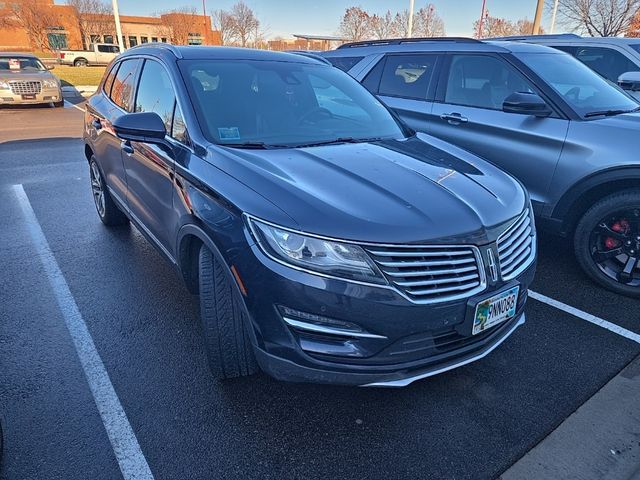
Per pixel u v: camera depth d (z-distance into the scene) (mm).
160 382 2705
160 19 43219
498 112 4316
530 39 7312
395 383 2145
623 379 2781
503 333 2490
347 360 2086
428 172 2639
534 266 2572
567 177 3736
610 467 2203
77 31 39594
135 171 3537
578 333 3234
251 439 2334
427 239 2078
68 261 4195
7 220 5215
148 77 3586
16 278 3871
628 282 3658
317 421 2451
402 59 5336
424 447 2305
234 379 2736
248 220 2162
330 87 3650
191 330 3197
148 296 3617
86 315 3354
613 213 3582
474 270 2186
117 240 4676
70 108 14719
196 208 2506
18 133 10625
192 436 2344
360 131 3344
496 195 2533
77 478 2102
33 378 2713
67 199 5969
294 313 2061
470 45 4781
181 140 2926
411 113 5012
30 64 14953
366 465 2207
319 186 2320
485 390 2686
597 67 6492
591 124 3688
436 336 2168
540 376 2803
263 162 2543
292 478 2137
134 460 2203
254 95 3229
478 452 2281
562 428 2422
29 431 2340
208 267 2447
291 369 2131
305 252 2021
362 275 2006
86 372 2775
